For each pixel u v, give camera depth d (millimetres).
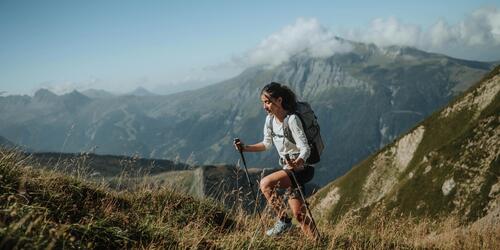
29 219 4695
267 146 7648
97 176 7551
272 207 7004
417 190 113500
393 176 132625
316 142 7090
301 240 7047
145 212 7340
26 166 6820
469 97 132875
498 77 126750
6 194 5371
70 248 4559
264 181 7012
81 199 6707
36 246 4016
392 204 116562
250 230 7121
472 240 10047
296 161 6754
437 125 135500
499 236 10023
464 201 99125
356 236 8406
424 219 10742
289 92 7082
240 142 7641
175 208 7969
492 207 91062
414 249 9070
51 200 6066
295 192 7062
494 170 98625
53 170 7008
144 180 8188
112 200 7262
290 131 6938
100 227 5391
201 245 6129
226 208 8523
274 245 6570
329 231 8359
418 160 126875
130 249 5504
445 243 9742
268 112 7359
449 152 114312
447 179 107250
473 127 115500
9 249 3920
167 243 5914
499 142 104250
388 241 8750
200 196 8406
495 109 115375
